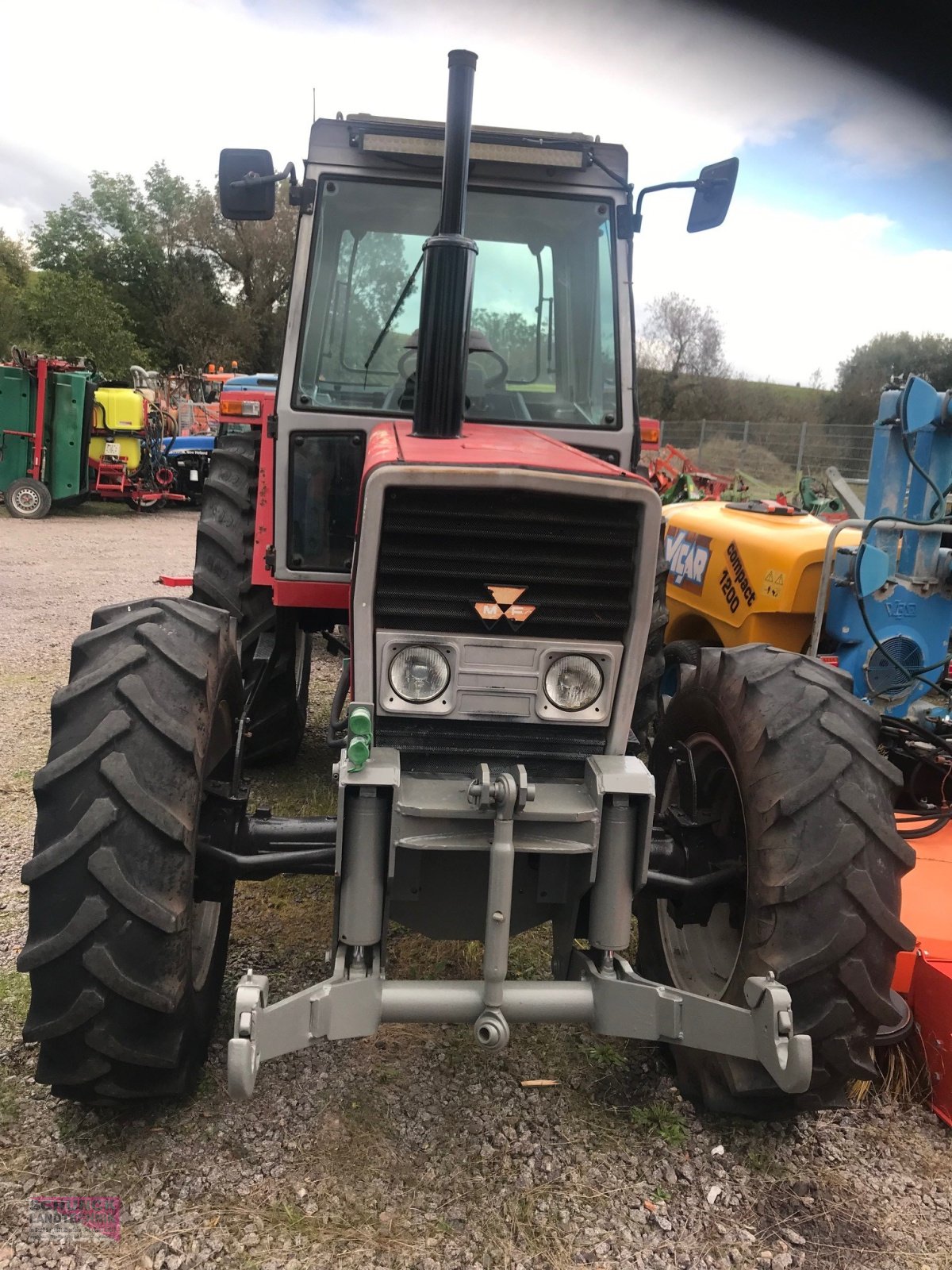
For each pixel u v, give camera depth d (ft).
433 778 7.02
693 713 8.66
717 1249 6.62
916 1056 8.47
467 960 9.90
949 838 10.53
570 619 6.93
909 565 11.76
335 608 11.98
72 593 28.96
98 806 6.55
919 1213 7.08
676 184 10.71
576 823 6.77
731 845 8.18
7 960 9.64
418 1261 6.36
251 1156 7.19
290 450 11.25
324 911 11.09
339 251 11.22
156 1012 6.70
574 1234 6.67
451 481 6.48
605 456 11.30
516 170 11.07
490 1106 7.91
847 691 7.86
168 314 132.26
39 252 138.51
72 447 48.62
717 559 13.88
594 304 11.42
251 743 14.32
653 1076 8.41
